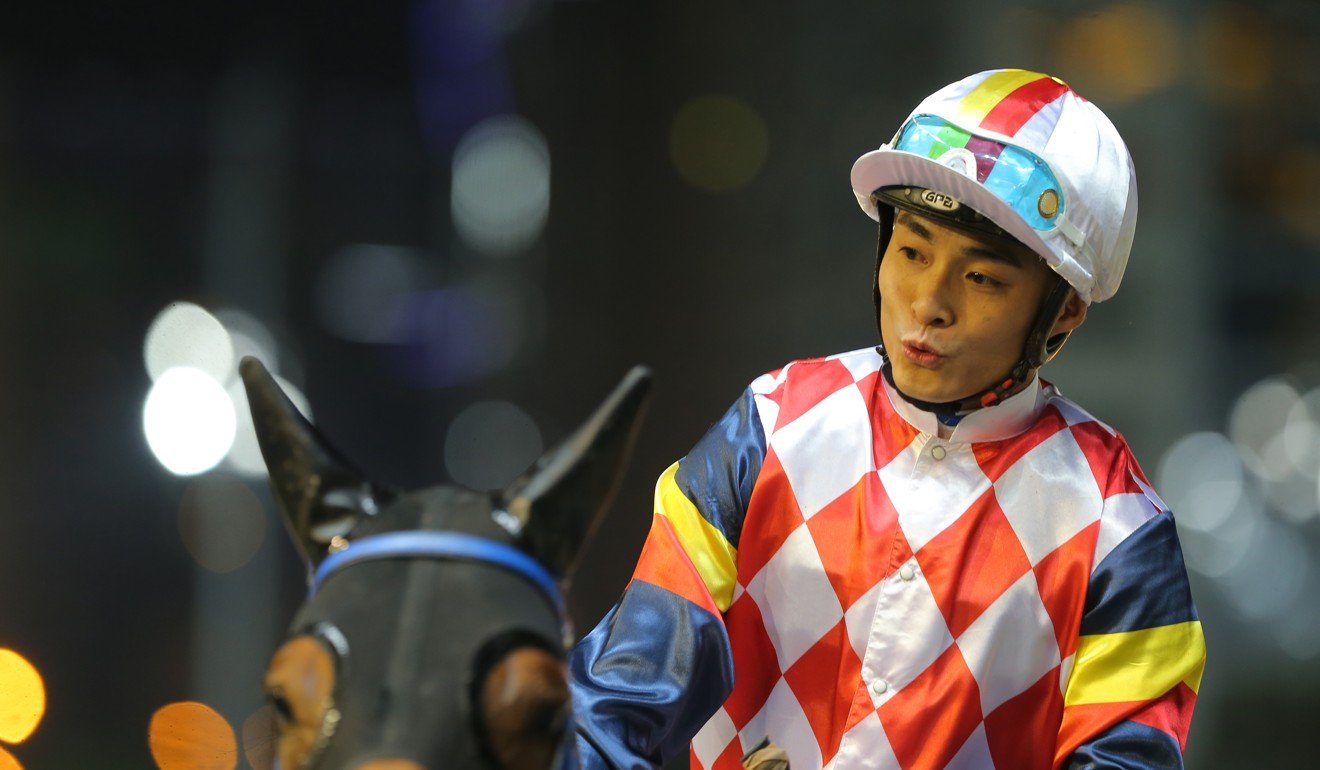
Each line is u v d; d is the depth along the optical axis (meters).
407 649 3.58
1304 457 26.84
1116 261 5.67
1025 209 5.36
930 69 29.58
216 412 34.81
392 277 56.47
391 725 3.47
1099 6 27.14
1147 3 27.03
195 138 53.97
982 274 5.46
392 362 55.09
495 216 50.44
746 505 5.95
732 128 36.81
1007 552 5.77
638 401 4.13
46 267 51.88
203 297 44.00
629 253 42.62
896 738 5.70
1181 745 5.52
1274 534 26.62
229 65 55.81
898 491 5.88
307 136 57.22
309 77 57.62
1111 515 5.77
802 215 33.72
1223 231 27.03
